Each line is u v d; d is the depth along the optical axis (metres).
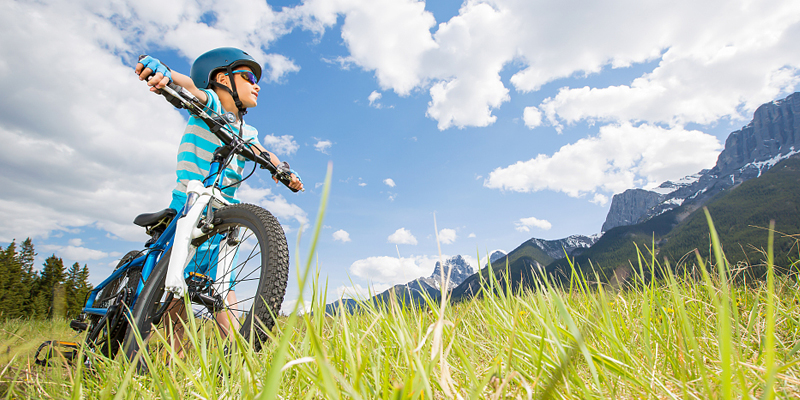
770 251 0.52
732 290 1.43
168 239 2.71
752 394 0.90
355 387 0.71
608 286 1.33
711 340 1.32
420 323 1.15
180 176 2.99
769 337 0.47
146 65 2.26
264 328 1.12
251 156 2.82
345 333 1.04
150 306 2.31
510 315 1.48
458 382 1.14
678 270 1.79
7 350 1.10
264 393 0.41
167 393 1.17
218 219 2.50
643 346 1.37
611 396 0.91
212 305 2.24
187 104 2.43
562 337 1.10
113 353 2.41
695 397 0.85
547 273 1.62
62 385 1.32
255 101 3.45
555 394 0.83
